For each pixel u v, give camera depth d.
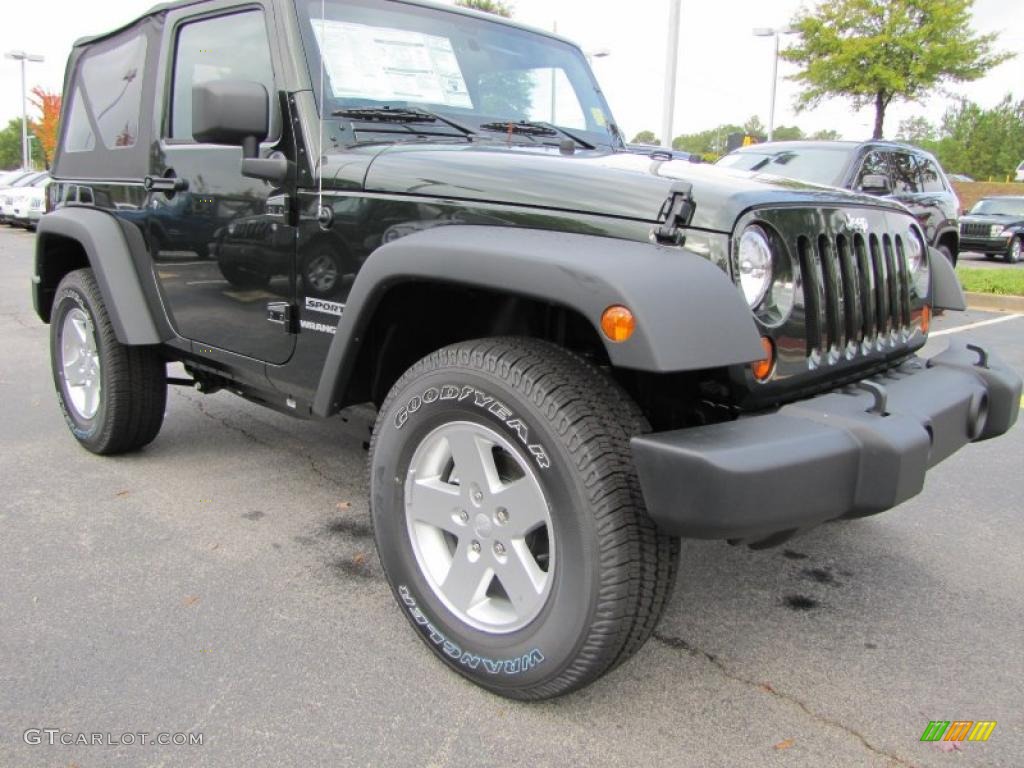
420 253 2.22
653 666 2.46
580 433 1.98
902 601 2.89
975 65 17.84
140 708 2.18
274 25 2.87
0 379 5.70
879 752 2.11
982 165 62.78
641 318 1.81
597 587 1.98
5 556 3.02
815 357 2.29
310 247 2.75
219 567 2.99
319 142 2.73
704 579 3.03
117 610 2.66
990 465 4.32
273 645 2.49
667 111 11.06
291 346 2.90
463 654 2.27
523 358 2.12
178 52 3.39
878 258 2.60
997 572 3.11
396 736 2.10
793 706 2.28
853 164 8.13
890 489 2.00
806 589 2.96
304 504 3.59
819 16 18.44
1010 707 2.30
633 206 2.09
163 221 3.41
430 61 3.16
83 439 4.06
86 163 4.04
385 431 2.40
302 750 2.04
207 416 4.83
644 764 2.04
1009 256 17.80
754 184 2.30
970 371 2.71
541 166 2.31
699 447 1.86
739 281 2.04
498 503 2.16
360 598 2.79
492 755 2.05
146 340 3.57
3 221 24.47
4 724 2.10
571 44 3.84
